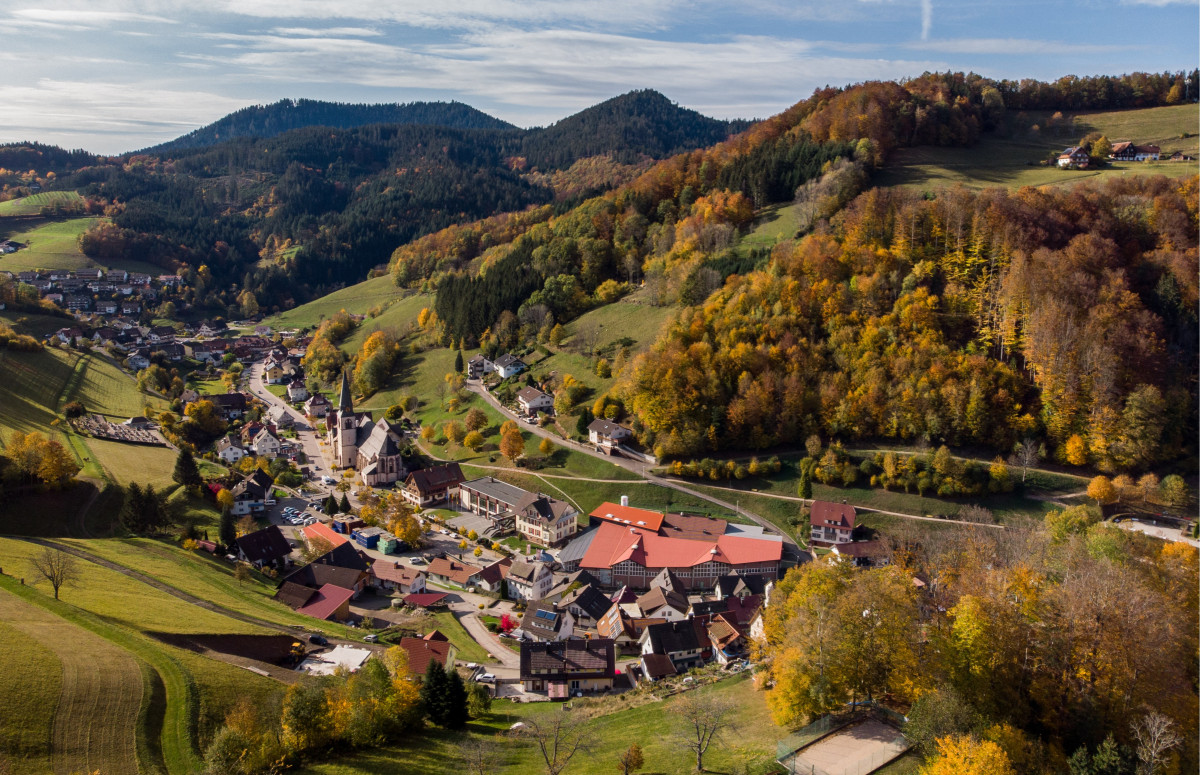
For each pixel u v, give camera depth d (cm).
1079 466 14962
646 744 7206
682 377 17000
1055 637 6625
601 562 13950
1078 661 6531
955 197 18762
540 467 17550
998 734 5678
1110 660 6400
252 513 16362
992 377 15588
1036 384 15612
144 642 8231
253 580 12462
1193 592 8669
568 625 11512
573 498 16312
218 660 8469
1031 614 7025
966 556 11044
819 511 14162
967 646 6769
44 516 13225
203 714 7194
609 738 7569
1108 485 13738
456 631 11388
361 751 7181
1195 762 5850
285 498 17538
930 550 12775
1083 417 14925
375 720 7444
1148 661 6344
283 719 7088
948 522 14050
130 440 18725
